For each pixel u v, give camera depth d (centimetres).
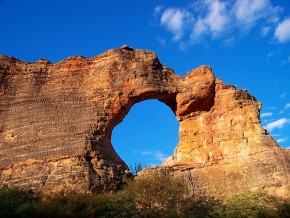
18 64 3950
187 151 3906
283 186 3297
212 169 3650
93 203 2852
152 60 4003
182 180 3272
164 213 2878
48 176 3234
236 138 3731
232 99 3875
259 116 3834
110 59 3944
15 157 3425
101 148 3509
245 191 3312
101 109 3703
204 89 3919
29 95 3788
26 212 2606
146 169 3609
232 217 2894
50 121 3622
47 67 3956
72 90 3816
